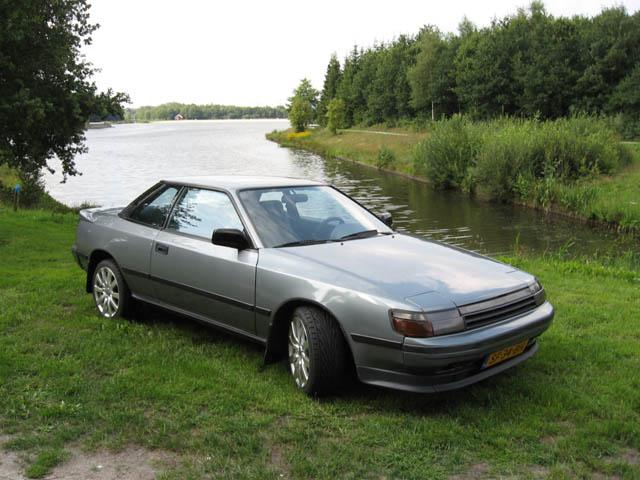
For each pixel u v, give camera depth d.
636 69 45.59
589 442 3.52
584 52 52.03
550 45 53.22
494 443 3.51
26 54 14.30
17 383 4.25
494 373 3.97
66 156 16.80
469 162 34.75
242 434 3.57
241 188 5.02
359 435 3.60
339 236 4.88
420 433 3.62
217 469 3.21
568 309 6.56
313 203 5.21
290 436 3.56
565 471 3.21
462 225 23.91
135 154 69.44
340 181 40.78
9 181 24.59
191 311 5.08
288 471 3.21
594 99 49.81
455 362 3.67
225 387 4.25
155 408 3.91
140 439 3.51
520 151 30.72
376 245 4.71
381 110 91.06
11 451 3.40
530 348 4.36
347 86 103.88
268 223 4.77
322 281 4.03
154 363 4.66
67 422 3.73
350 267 4.15
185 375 4.43
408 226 23.75
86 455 3.37
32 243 11.22
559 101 53.09
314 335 3.99
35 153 15.60
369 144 68.75
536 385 4.34
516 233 21.84
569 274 9.32
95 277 6.02
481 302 3.88
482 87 59.56
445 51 69.94
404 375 3.72
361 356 3.85
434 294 3.82
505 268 4.50
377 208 28.84
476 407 4.01
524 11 63.69
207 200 5.14
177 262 5.04
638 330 5.76
